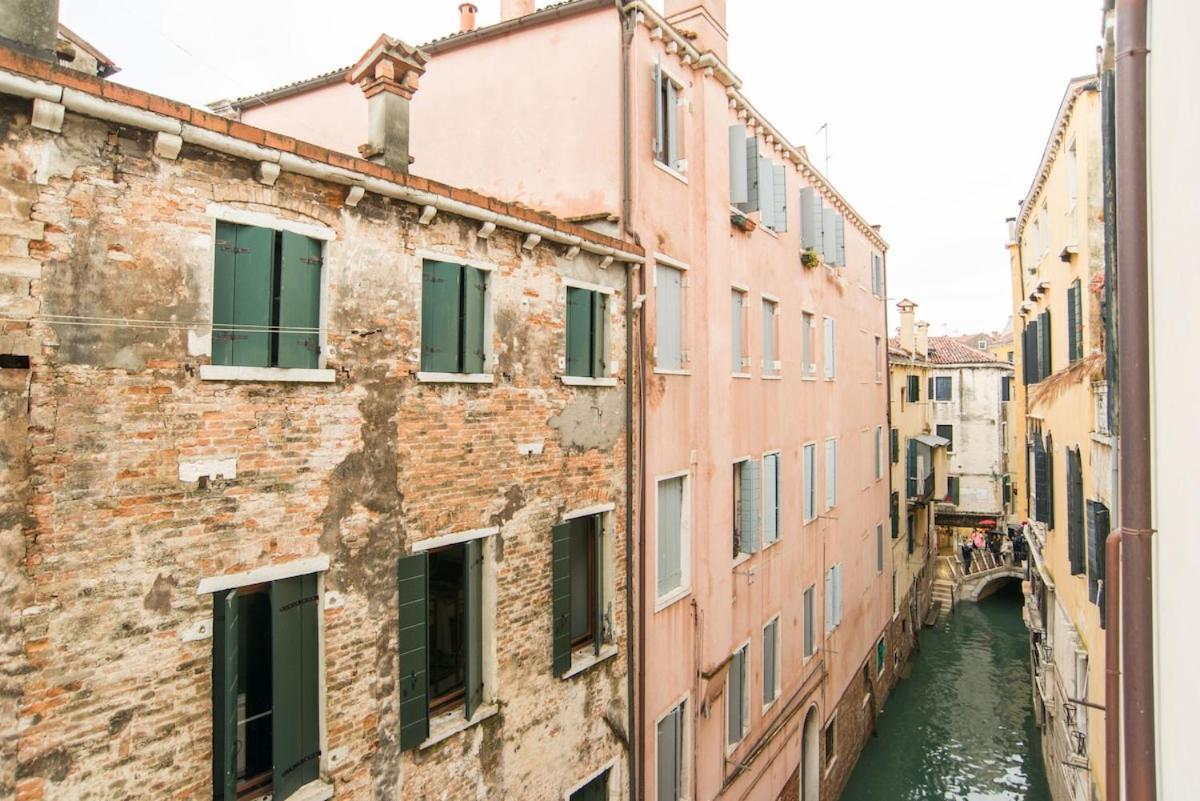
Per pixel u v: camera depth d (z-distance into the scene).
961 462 40.66
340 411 6.26
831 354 19.05
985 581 35.75
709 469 11.83
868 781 19.28
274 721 5.80
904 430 29.70
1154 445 5.29
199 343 5.34
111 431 4.91
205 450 5.38
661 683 10.57
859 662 20.92
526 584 8.16
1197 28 4.01
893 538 26.27
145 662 5.08
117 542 4.94
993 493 39.88
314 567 6.04
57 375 4.67
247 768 5.92
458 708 7.58
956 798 18.33
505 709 7.85
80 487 4.77
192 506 5.31
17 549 4.50
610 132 10.12
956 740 21.52
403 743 6.75
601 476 9.36
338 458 6.24
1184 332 4.42
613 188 10.06
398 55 6.98
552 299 8.57
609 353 9.60
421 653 6.95
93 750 4.84
